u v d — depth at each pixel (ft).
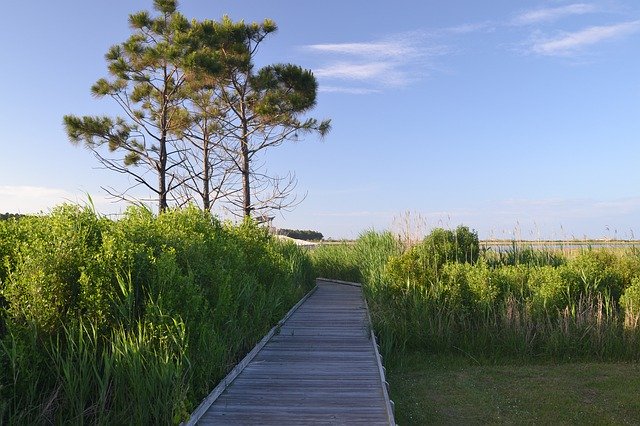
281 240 57.72
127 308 16.66
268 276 33.99
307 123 63.52
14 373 13.62
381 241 55.16
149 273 18.10
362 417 15.81
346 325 32.48
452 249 37.68
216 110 64.85
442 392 21.74
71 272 16.79
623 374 23.41
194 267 21.16
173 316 17.19
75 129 59.26
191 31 57.52
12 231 20.11
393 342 27.30
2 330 16.31
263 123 62.49
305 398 17.65
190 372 16.99
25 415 13.70
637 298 27.71
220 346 19.13
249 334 25.26
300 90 62.28
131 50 58.65
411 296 31.63
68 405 14.49
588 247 38.81
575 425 18.37
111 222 21.89
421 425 18.43
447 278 32.04
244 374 20.74
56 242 17.47
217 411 16.34
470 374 24.12
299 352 24.81
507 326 27.30
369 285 39.81
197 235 25.44
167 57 55.72
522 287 30.89
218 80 59.88
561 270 31.32
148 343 15.70
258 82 60.29
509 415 19.27
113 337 16.02
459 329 28.89
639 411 19.34
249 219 37.32
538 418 18.95
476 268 32.24
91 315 16.15
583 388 21.83
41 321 15.38
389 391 21.31
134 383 14.40
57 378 14.60
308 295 47.06
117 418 14.24
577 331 26.89
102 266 16.90
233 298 23.31
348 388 18.79
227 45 59.93
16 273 16.51
